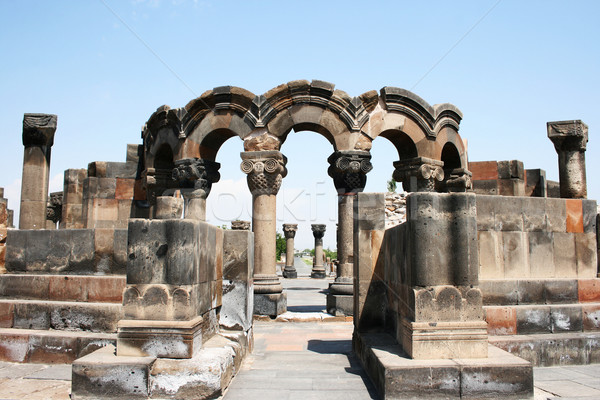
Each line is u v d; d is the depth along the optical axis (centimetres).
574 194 898
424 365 465
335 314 1085
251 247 716
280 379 559
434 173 1231
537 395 491
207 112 1212
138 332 494
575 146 902
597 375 583
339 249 1151
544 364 631
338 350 729
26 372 591
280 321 1063
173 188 1391
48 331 665
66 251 735
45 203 1139
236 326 670
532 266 728
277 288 1097
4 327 682
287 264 3092
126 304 504
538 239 734
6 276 719
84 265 729
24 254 741
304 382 545
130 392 467
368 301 675
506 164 1561
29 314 682
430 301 499
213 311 623
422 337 491
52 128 1133
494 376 461
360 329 668
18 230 745
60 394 500
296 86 1154
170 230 512
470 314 500
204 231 563
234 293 676
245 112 1179
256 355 693
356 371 594
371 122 1177
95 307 666
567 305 688
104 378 468
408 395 458
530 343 631
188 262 510
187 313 501
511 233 725
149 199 1397
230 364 536
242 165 1141
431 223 510
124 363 470
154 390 471
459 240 509
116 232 729
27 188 1123
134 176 1516
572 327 680
